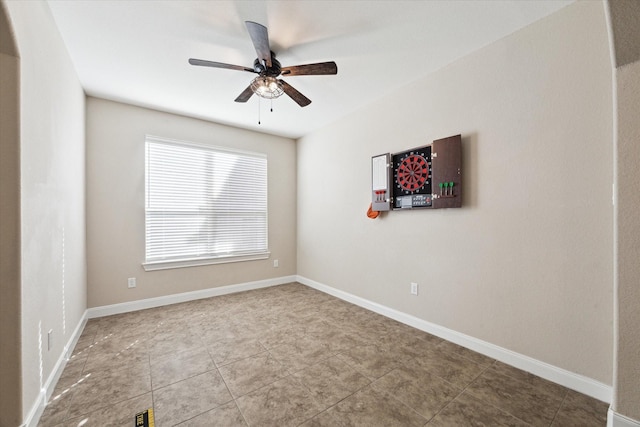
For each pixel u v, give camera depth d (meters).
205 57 2.18
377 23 1.80
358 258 3.23
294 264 4.39
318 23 1.80
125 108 3.02
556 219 1.71
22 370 1.22
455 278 2.25
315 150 3.94
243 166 3.89
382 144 2.89
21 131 1.24
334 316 2.87
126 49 2.06
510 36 1.90
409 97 2.60
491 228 2.02
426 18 1.75
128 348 2.17
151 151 3.18
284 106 3.12
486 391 1.64
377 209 2.88
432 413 1.46
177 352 2.11
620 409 1.26
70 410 1.47
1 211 1.17
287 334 2.43
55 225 1.75
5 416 1.18
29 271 1.34
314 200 3.97
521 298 1.87
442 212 2.35
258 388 1.67
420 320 2.53
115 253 2.95
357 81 2.57
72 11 1.67
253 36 1.60
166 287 3.26
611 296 1.51
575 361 1.64
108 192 2.92
